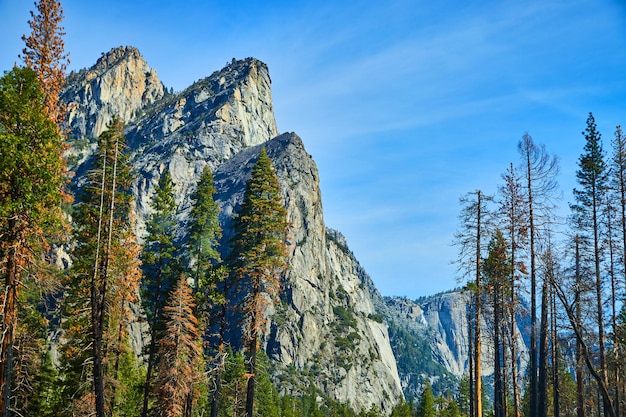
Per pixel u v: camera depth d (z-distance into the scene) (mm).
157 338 43188
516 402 37062
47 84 34031
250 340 40031
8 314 27906
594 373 30938
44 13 34531
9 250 28047
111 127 37781
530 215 34438
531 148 35281
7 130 28297
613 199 36188
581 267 35250
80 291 37438
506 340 37562
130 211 39719
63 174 31859
